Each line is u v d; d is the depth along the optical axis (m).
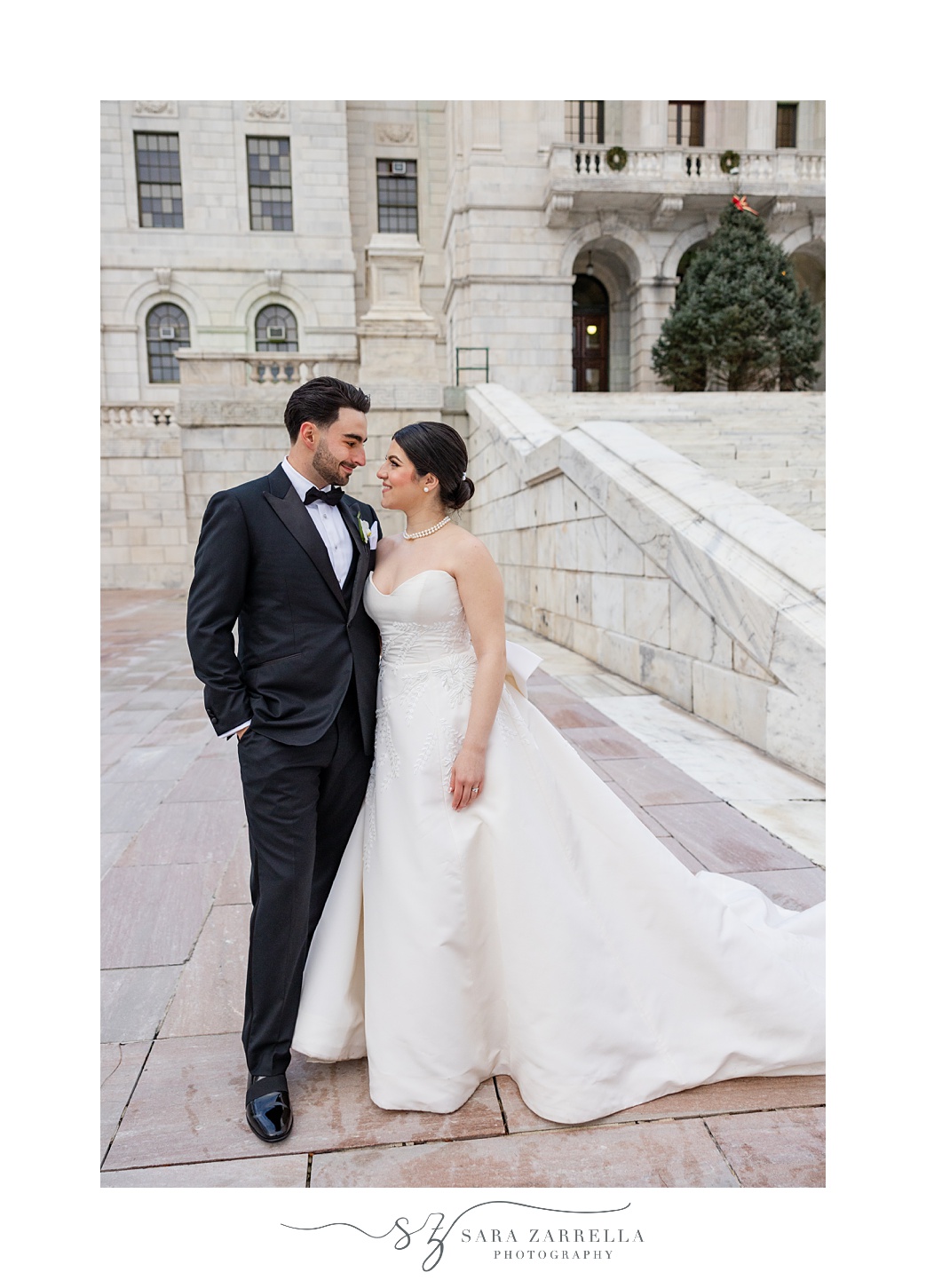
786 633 4.46
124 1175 1.84
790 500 9.33
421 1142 1.95
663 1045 2.14
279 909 2.01
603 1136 1.96
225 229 21.36
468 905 2.06
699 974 2.19
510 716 2.20
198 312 21.44
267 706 2.05
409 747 2.10
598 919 2.16
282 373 13.60
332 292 21.80
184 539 17.19
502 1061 2.18
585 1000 2.03
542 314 18.91
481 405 12.24
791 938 2.50
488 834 2.08
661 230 19.23
